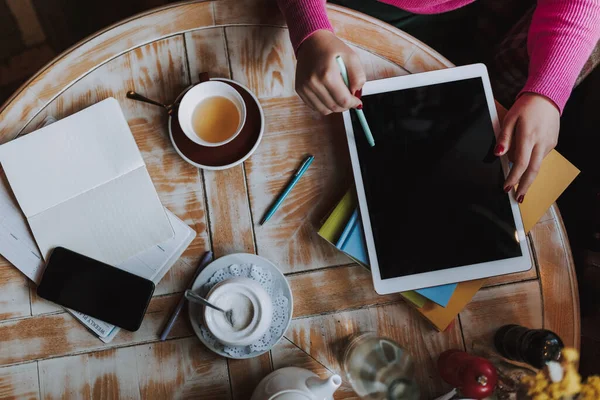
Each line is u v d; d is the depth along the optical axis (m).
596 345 0.89
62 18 1.27
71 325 0.65
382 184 0.68
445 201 0.68
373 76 0.74
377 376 0.62
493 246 0.67
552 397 0.62
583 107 1.08
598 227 0.92
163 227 0.67
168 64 0.71
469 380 0.58
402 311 0.68
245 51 0.72
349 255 0.67
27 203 0.65
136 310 0.63
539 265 0.71
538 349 0.60
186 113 0.67
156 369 0.65
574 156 1.08
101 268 0.64
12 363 0.64
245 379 0.65
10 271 0.66
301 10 0.67
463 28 1.11
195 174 0.69
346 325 0.68
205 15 0.72
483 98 0.71
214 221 0.69
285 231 0.69
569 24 0.73
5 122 0.69
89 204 0.66
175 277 0.67
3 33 1.26
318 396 0.56
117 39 0.71
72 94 0.70
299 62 0.67
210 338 0.64
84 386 0.64
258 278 0.66
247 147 0.69
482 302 0.70
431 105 0.70
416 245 0.66
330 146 0.72
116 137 0.67
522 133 0.69
